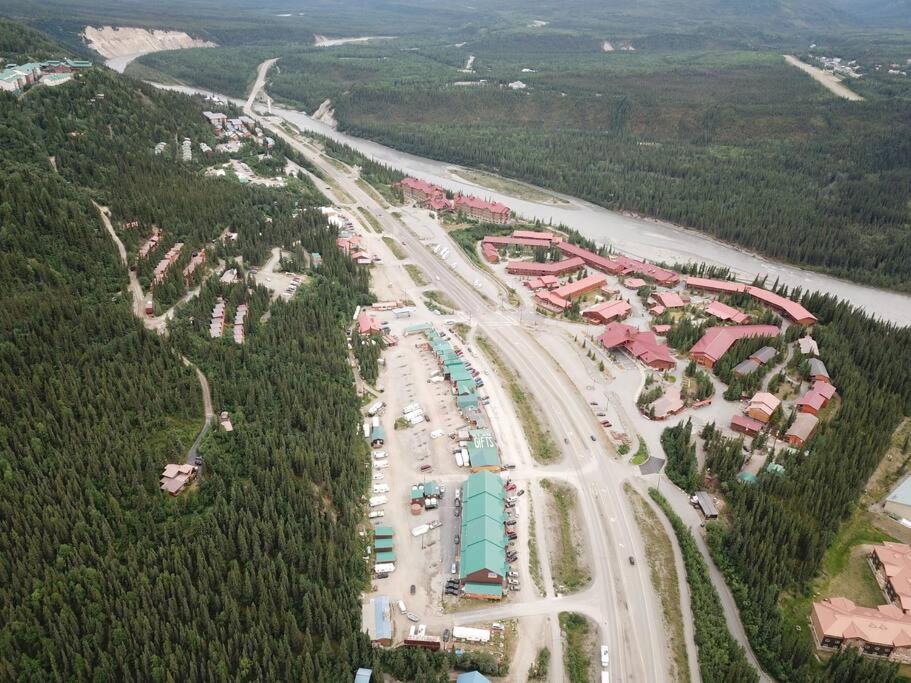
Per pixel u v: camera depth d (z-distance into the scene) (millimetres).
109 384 142375
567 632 116062
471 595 121812
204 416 149750
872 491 148000
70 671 97125
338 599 113938
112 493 122312
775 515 132375
